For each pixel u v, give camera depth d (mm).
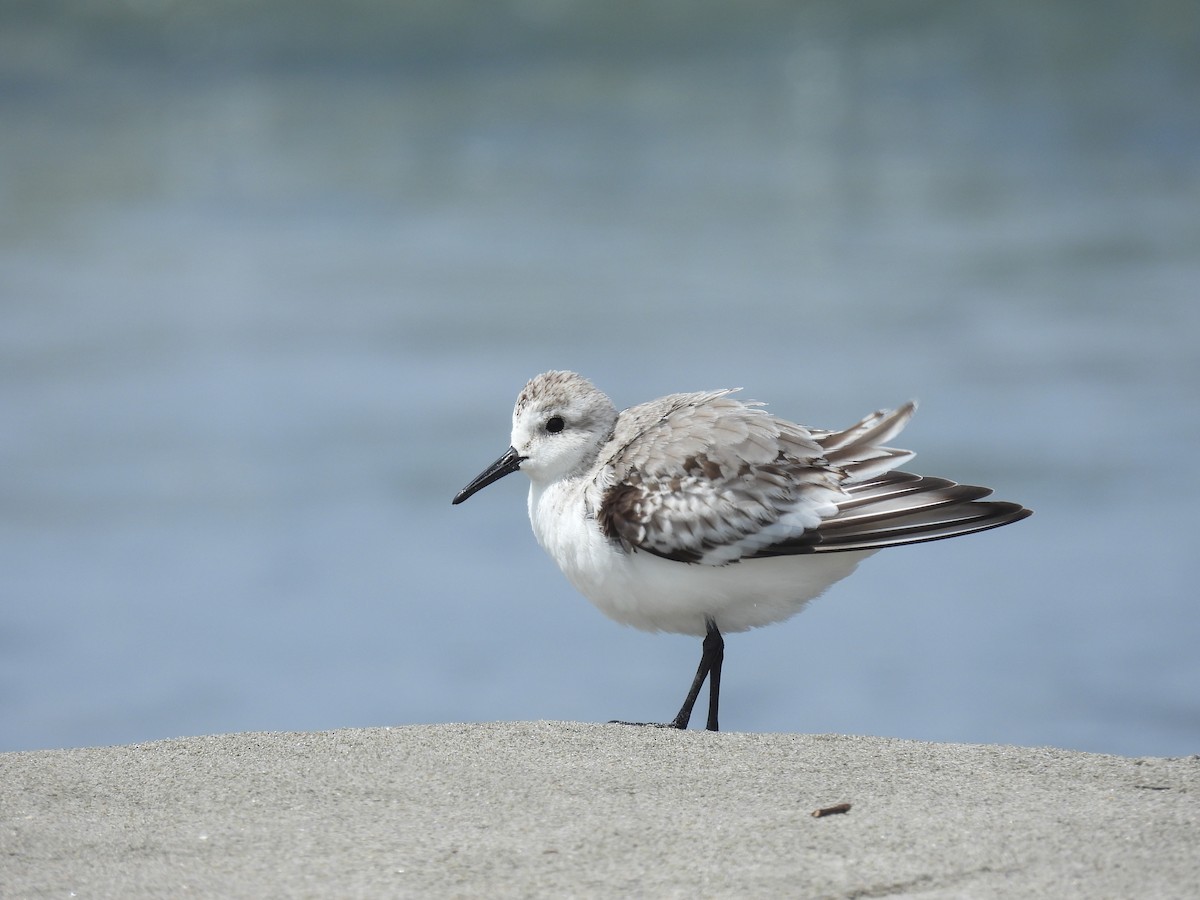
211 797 5789
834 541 7641
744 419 8016
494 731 6680
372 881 4988
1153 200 28141
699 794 5793
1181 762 6145
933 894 4852
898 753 6332
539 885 4945
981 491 7672
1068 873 5000
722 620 8086
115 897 4891
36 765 6180
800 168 31047
